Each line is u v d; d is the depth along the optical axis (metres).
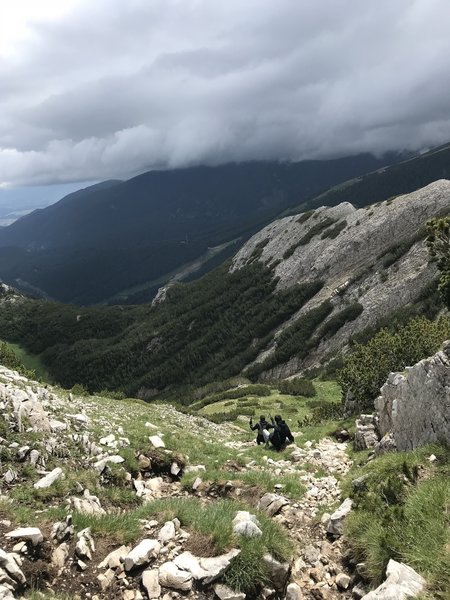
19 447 12.59
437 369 13.83
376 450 17.38
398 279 115.06
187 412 42.25
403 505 9.75
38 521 9.09
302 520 11.61
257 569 8.15
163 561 8.34
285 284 178.25
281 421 21.70
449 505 8.89
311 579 8.85
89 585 7.88
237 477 14.44
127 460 15.33
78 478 12.21
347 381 33.00
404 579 7.06
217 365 172.62
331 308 131.38
